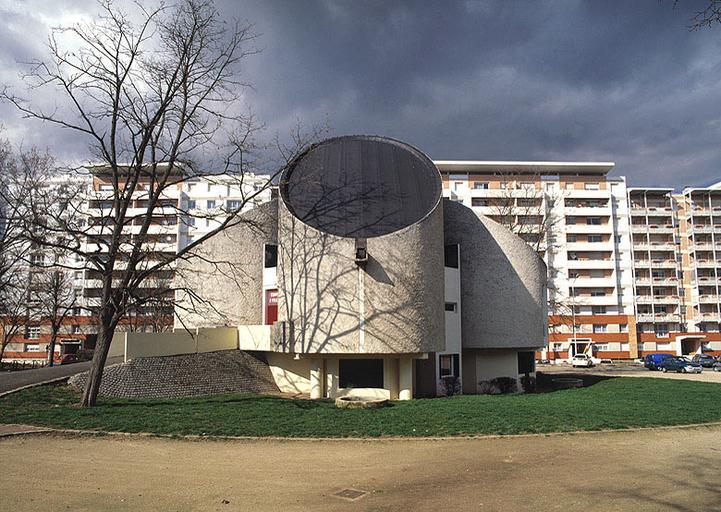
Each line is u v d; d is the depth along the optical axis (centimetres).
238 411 1684
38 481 931
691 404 2005
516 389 2731
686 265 8056
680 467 1055
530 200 5909
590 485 922
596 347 7588
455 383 2462
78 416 1519
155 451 1182
